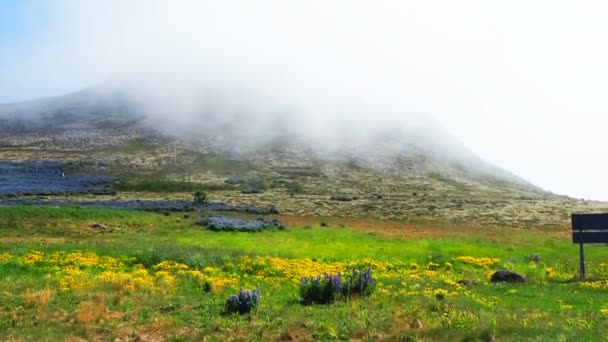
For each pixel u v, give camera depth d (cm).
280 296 2072
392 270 3161
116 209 6412
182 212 7069
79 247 3309
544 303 2011
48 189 9706
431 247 4394
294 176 16025
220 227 5525
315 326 1540
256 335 1452
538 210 9594
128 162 16625
